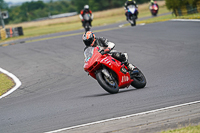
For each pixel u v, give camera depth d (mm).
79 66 46406
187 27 67188
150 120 18453
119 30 81562
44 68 47812
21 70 48156
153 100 23172
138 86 28953
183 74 32656
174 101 22156
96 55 25984
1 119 23406
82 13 87312
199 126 16516
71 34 93188
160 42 56125
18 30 126938
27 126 20562
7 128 20734
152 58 45062
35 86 37062
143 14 191125
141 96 24984
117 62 26906
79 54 56156
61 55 57219
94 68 26250
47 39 86062
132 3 89000
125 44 59094
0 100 31516
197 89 25062
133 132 16938
